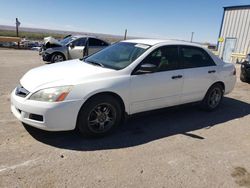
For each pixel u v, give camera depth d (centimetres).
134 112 437
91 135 396
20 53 1669
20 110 375
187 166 338
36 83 376
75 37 1275
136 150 371
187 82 495
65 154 346
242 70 977
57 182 285
